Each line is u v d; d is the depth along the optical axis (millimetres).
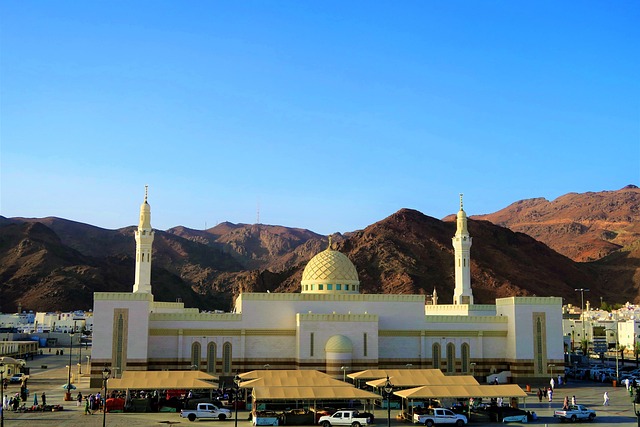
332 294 131375
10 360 139250
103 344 120188
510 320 133500
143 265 140875
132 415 93812
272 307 128750
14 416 91688
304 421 88125
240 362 126312
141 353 120688
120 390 103688
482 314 149000
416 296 133250
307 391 89625
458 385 94875
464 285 153125
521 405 105062
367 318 126000
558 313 133250
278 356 127438
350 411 87188
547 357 131875
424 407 92625
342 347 122312
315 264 139750
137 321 121438
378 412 98312
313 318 125062
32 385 127938
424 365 131625
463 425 88188
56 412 95312
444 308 152125
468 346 133625
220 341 126562
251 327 127562
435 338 132875
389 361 131125
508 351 133625
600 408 102625
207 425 86125
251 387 94750
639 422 71562
